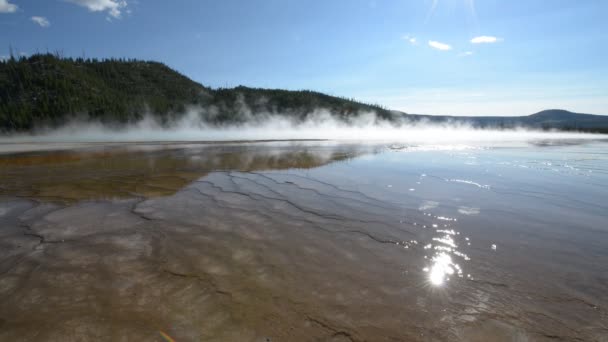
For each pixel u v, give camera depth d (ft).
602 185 27.63
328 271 11.35
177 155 51.55
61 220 16.94
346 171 34.53
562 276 11.20
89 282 10.37
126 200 21.40
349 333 8.01
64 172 33.17
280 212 18.81
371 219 17.66
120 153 55.06
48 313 8.68
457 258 12.65
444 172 34.37
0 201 20.98
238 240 14.30
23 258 12.17
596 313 8.99
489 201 21.94
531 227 16.56
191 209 19.27
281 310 8.92
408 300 9.55
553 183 28.53
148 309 8.89
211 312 8.79
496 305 9.34
